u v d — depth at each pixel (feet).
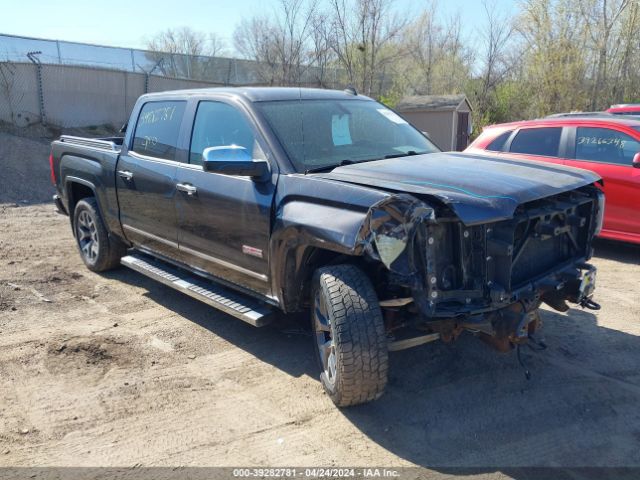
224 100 15.69
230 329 16.80
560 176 13.12
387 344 11.71
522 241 12.16
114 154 19.53
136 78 69.00
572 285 13.26
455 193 11.11
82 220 22.36
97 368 14.40
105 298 19.51
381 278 12.53
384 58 77.51
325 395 13.06
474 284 11.50
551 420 11.97
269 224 13.21
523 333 11.85
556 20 82.02
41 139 59.06
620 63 81.97
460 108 72.49
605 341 15.60
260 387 13.46
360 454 10.94
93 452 11.07
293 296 13.35
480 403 12.64
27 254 25.13
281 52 68.23
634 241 23.13
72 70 63.72
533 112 85.81
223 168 12.89
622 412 12.23
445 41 96.99
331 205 11.84
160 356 15.08
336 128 15.20
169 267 18.45
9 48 67.21
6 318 17.58
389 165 13.26
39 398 12.97
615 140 23.68
